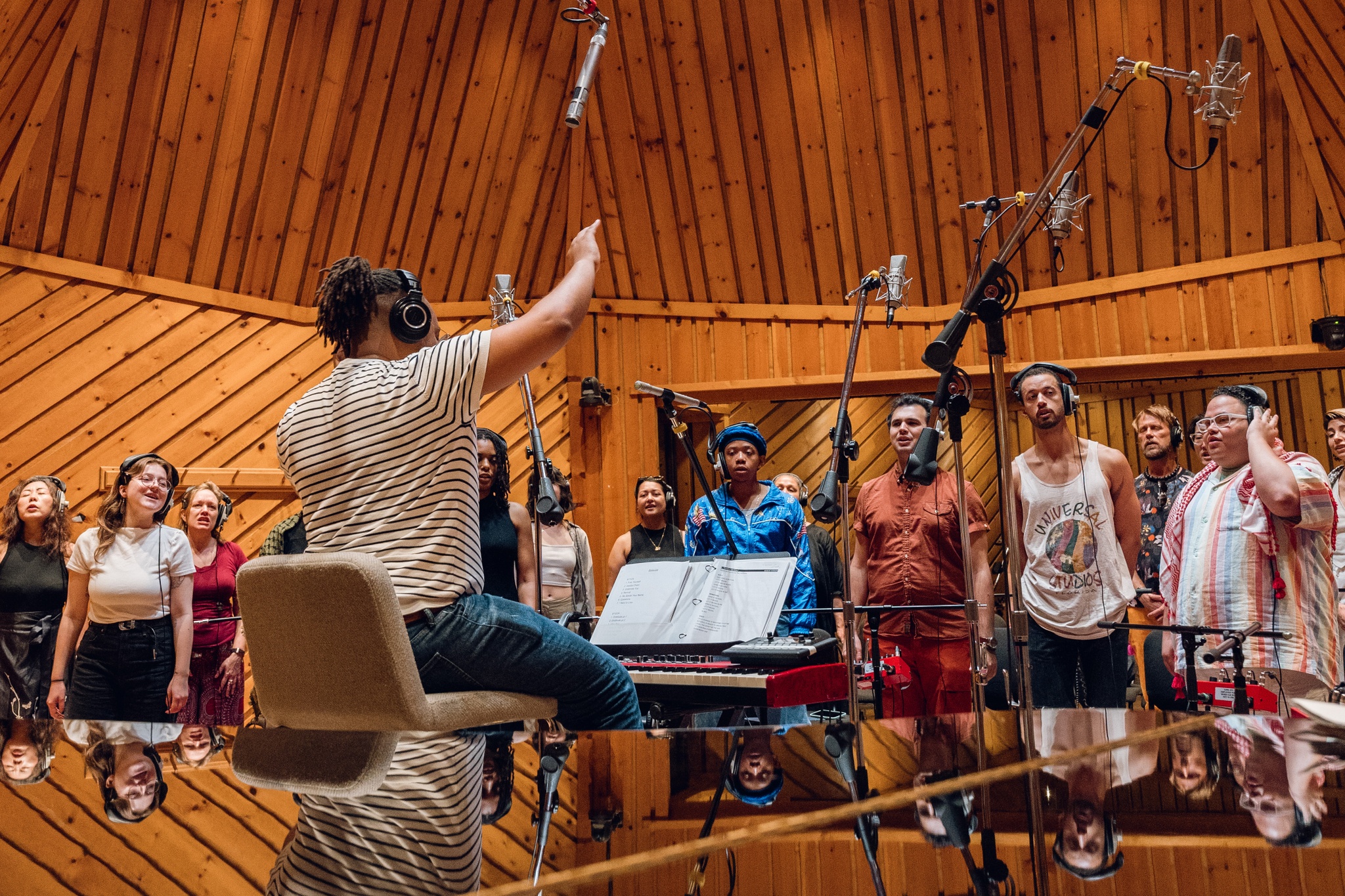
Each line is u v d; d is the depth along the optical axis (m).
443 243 6.03
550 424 6.20
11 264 5.17
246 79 5.26
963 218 6.02
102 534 3.88
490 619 1.42
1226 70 2.21
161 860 0.49
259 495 5.73
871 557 3.50
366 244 5.93
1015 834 0.51
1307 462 2.55
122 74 5.03
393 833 0.57
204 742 0.94
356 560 1.24
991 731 0.95
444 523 1.45
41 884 0.45
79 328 5.31
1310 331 5.46
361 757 0.84
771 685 2.14
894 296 2.61
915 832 0.52
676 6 5.73
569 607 4.75
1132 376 5.88
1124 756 0.72
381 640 1.24
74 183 5.19
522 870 0.49
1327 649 2.53
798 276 6.28
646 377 6.29
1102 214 5.81
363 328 1.70
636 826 0.59
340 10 5.32
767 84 5.88
